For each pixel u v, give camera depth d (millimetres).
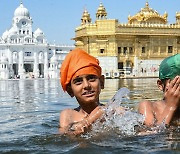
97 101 3682
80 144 3051
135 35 55156
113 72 51188
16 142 3326
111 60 54250
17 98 12820
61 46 110750
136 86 20750
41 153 2812
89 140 3189
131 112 3646
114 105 3676
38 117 6344
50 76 96125
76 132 3490
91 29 54469
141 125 3533
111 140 3160
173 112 3508
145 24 55875
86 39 55656
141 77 50812
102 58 54344
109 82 30234
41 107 8672
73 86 3574
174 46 57812
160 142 3020
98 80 3605
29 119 6035
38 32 110438
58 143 3166
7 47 99188
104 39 54219
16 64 103375
